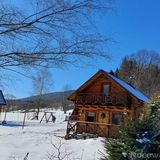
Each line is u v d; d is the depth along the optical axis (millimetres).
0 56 3848
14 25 3816
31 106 55469
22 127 29984
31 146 17250
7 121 43094
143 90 57281
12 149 16125
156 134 7387
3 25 3809
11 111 57531
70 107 68000
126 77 60969
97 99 25578
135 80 59312
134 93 24516
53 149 16406
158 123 7570
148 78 60125
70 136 22000
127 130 7570
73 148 16969
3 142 18094
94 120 25891
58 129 28547
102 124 23031
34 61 3875
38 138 19859
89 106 26094
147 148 7250
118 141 7668
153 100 8391
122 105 23953
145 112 8211
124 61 63062
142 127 7496
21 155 14727
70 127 22922
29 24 3838
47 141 18875
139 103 22797
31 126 33656
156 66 62531
